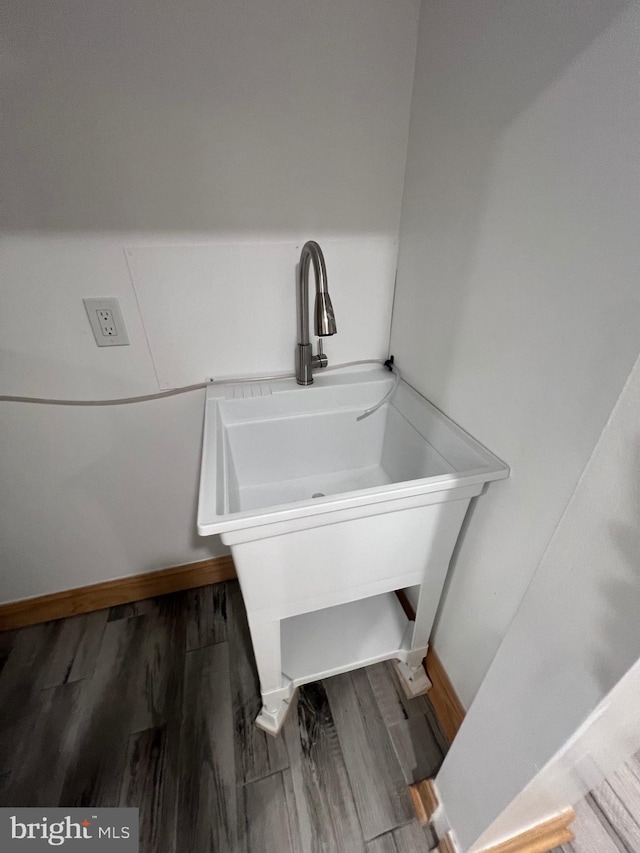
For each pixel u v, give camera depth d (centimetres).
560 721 50
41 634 129
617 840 89
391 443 111
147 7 71
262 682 94
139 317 97
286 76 82
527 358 65
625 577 39
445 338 88
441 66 77
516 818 74
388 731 105
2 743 103
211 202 89
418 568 89
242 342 106
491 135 66
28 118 76
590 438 55
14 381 97
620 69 44
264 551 70
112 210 86
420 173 89
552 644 50
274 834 88
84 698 112
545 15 52
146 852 86
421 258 94
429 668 113
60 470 112
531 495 68
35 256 86
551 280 58
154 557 136
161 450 116
